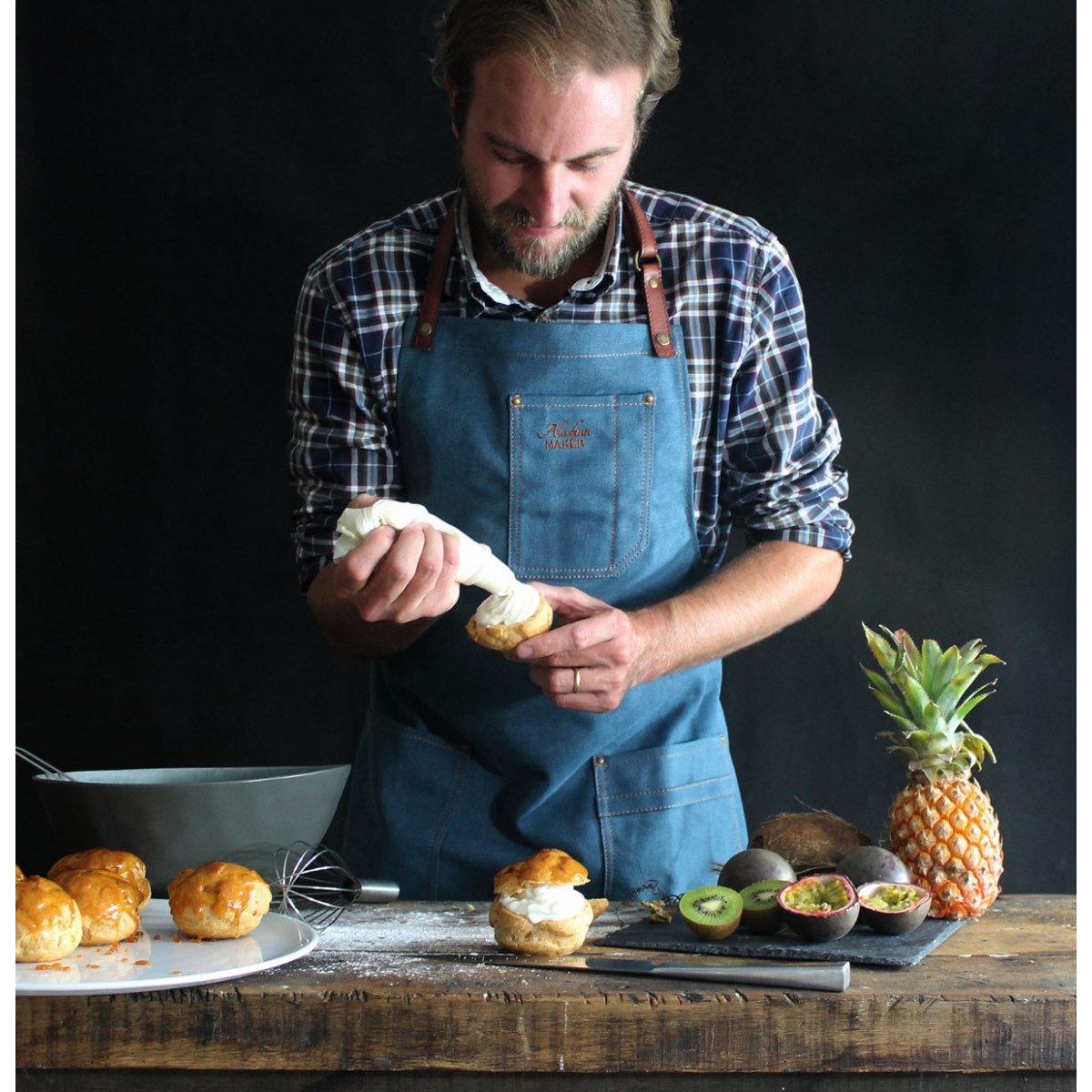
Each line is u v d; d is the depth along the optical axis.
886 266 2.99
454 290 2.00
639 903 1.64
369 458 2.00
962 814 1.52
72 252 2.91
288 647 2.96
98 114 2.89
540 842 1.91
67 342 2.91
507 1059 1.20
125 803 1.57
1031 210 2.98
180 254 2.92
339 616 1.89
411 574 1.50
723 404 1.99
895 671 1.62
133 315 2.92
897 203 2.98
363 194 2.94
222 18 2.90
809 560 1.98
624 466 1.94
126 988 1.19
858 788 2.98
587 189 1.69
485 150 1.67
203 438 2.94
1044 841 2.98
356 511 1.56
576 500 1.94
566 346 1.94
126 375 2.93
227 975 1.23
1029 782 2.99
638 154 2.96
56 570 2.92
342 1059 1.20
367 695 2.97
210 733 2.95
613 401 1.94
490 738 1.92
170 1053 1.20
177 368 2.93
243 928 1.38
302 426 2.04
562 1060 1.20
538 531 1.94
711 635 1.82
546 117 1.58
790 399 2.01
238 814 1.60
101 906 1.35
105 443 2.93
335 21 2.92
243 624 2.95
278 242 2.93
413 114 2.94
